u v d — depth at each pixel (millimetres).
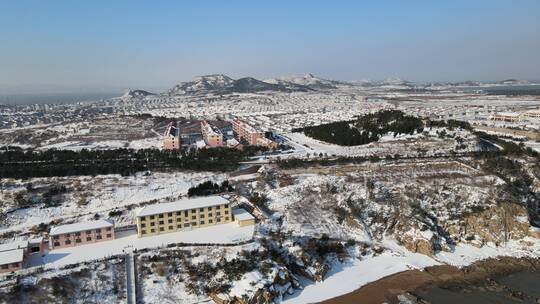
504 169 154625
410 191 138250
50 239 100625
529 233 124688
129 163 166500
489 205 130875
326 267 106000
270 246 105125
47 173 148500
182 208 112625
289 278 96500
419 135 194125
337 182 142875
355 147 193875
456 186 140500
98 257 95750
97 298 83688
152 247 101375
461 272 107000
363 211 130625
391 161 165750
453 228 125750
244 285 88750
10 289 80875
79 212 126500
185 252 98875
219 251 99750
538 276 106312
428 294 96500
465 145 179625
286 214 124688
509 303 93000
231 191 141125
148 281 89500
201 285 90125
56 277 85938
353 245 117188
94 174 151875
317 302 92188
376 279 103000
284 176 152000
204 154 183500
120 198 135875
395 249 118000
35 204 127500
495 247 120812
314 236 116625
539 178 150125
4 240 108500
